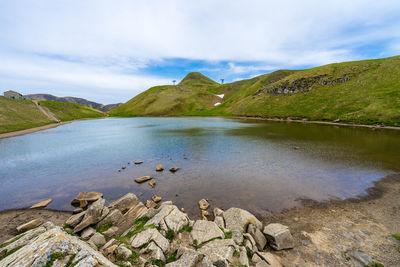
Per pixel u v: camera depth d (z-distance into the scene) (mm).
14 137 58469
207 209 15914
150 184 21344
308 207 15797
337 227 12805
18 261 6137
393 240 11125
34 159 32594
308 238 11664
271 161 29141
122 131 70062
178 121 114500
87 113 170250
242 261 8547
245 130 64875
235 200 17328
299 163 27906
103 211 13422
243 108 139500
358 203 16203
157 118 154625
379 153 32094
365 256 9844
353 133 52062
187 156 33031
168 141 47219
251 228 11672
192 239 10477
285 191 18953
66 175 24875
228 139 48438
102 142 47625
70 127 89188
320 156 31219
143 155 34281
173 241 10312
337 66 127750
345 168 25250
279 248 10547
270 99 132250
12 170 26969
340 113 80438
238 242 10281
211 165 27828
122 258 8664
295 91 124312
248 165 27469
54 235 7285
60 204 17500
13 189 20719
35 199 18453
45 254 6367
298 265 9531
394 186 19375
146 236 10172
